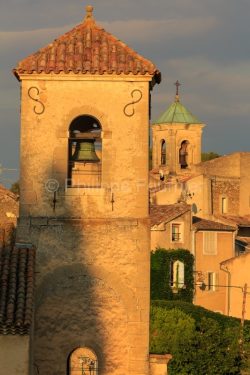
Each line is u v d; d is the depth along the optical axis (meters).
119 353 89.94
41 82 91.56
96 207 91.06
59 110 91.69
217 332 156.50
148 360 89.88
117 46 93.62
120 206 91.25
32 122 91.56
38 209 91.06
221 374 154.25
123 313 90.19
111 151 91.50
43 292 90.12
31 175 91.31
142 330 90.12
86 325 90.12
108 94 91.56
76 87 91.69
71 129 92.75
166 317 158.00
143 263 90.56
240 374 156.88
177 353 153.75
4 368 79.31
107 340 89.94
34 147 91.50
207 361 153.50
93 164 92.75
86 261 90.56
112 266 90.56
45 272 90.38
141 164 91.50
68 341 89.88
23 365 79.44
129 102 91.56
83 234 90.75
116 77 91.44
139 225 90.88
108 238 90.75
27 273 86.56
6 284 84.81
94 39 94.31
